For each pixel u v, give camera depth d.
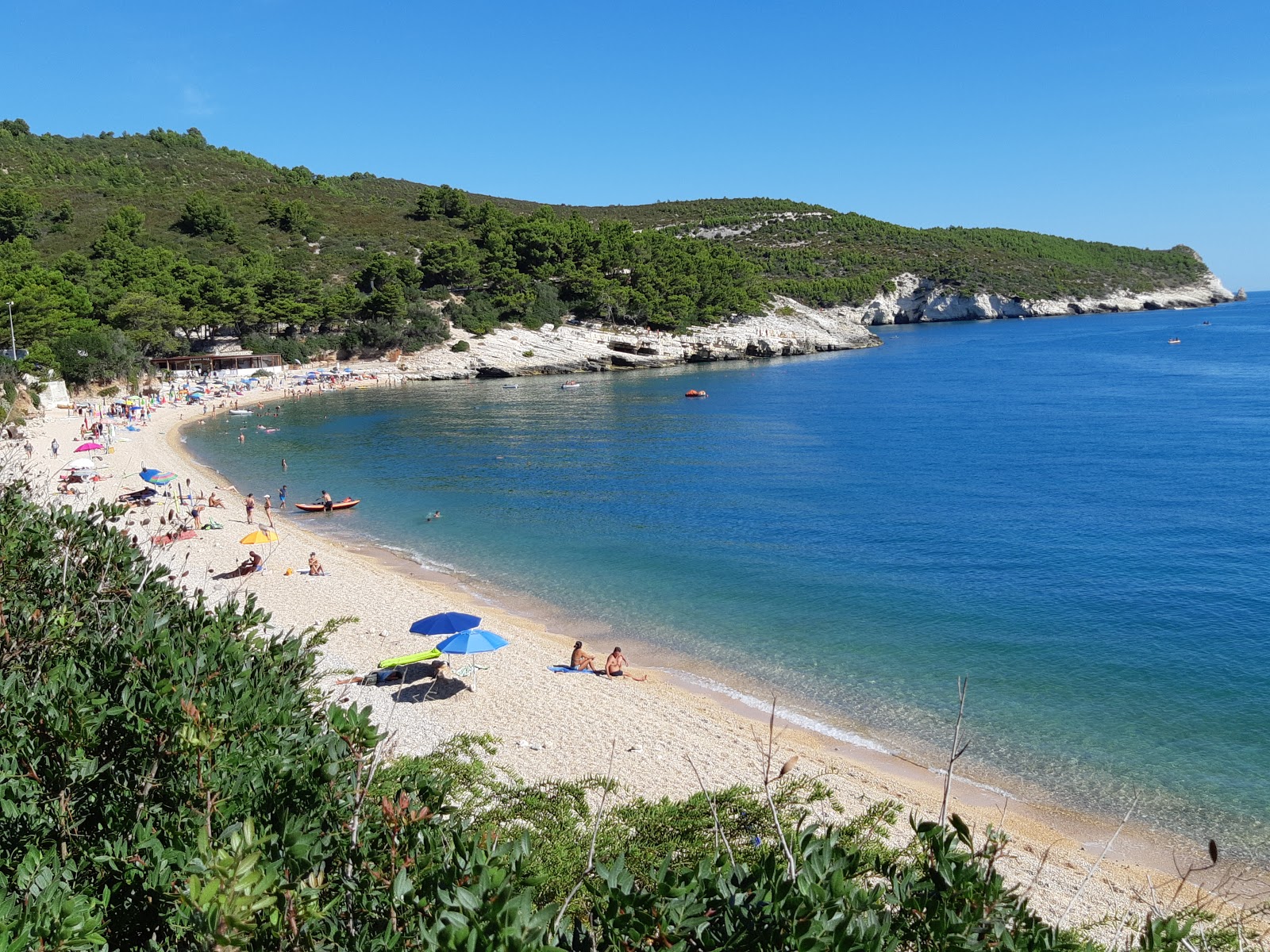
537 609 33.41
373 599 33.28
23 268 107.88
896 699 25.14
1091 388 110.25
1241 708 23.98
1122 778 20.72
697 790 19.03
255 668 10.01
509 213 180.50
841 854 5.70
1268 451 65.44
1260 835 18.42
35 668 10.48
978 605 33.09
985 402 100.38
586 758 20.62
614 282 152.25
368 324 130.25
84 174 185.38
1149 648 28.44
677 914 5.18
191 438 78.31
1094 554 39.62
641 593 35.25
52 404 84.00
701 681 26.47
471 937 4.65
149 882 6.43
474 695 24.38
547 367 136.00
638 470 63.50
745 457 68.62
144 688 8.49
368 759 8.67
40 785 7.76
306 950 5.81
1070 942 5.39
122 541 14.36
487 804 12.50
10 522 14.04
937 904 5.32
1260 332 189.25
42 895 5.75
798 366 148.50
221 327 128.62
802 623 31.45
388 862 6.62
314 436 80.00
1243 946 7.86
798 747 22.09
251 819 5.52
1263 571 36.28
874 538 43.38
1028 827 18.67
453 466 65.44
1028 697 25.06
